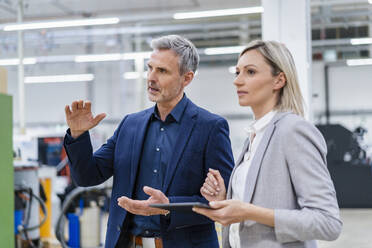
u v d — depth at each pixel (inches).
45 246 162.7
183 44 59.5
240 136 422.3
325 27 273.6
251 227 42.9
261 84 45.1
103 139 226.1
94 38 344.5
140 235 59.9
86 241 160.2
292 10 78.1
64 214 156.6
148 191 49.4
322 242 201.2
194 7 317.1
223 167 59.2
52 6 296.5
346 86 340.2
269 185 42.6
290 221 39.4
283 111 45.3
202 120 60.9
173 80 58.9
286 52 45.7
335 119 343.0
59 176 197.0
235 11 214.8
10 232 122.3
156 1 299.4
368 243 200.7
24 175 149.6
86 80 452.4
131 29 325.1
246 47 46.5
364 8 252.8
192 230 58.7
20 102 226.5
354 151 305.3
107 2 298.4
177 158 59.1
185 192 58.8
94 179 63.0
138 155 61.0
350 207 301.9
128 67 418.0
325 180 40.6
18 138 179.3
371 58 309.0
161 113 62.6
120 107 448.5
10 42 335.0
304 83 77.7
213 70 433.7
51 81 448.5
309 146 41.4
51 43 346.9
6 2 261.0
